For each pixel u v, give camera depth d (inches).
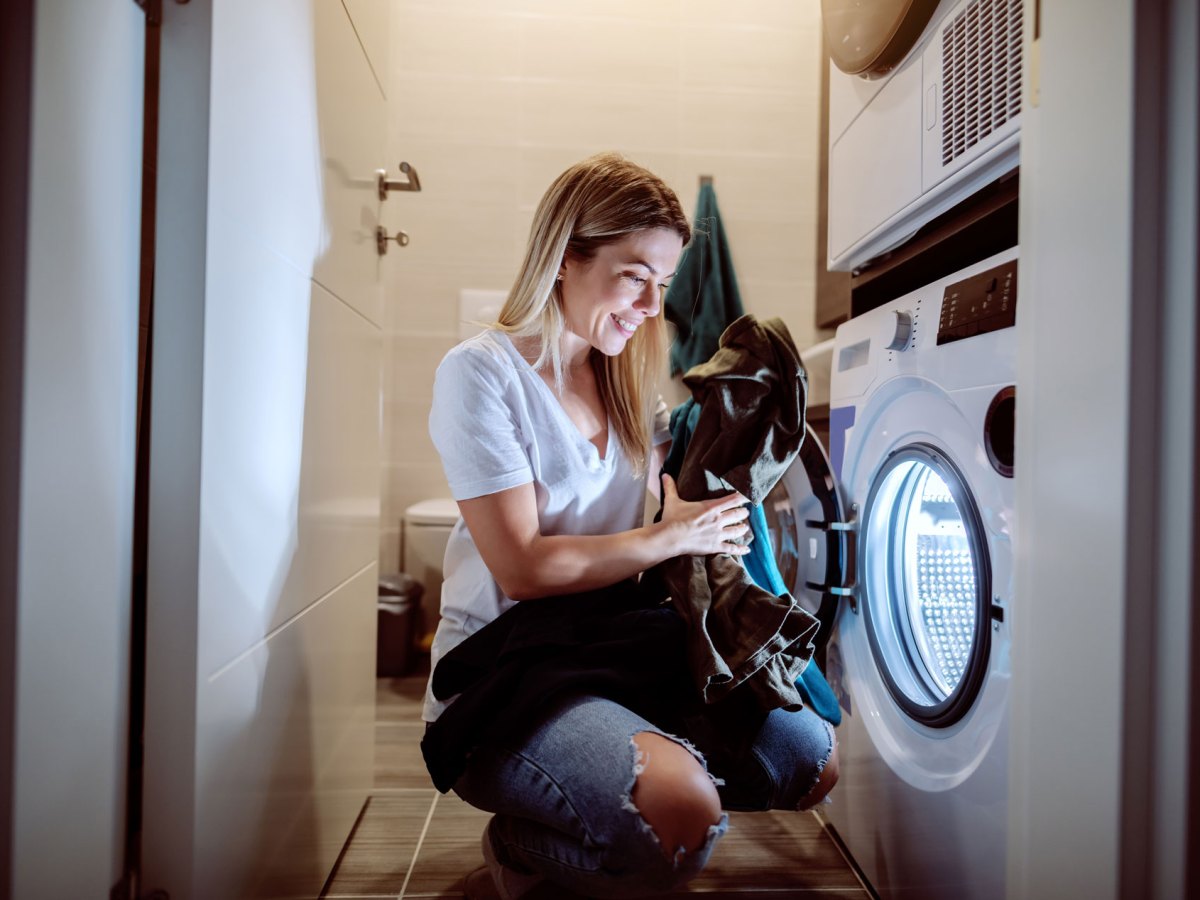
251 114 33.5
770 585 45.4
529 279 42.0
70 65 24.7
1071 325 26.6
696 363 105.3
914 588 48.1
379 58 57.9
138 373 29.4
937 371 41.6
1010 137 35.3
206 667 30.0
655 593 43.6
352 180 50.7
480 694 36.0
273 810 38.1
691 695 40.4
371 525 59.2
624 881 31.8
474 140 110.1
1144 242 23.7
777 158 113.0
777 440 44.1
